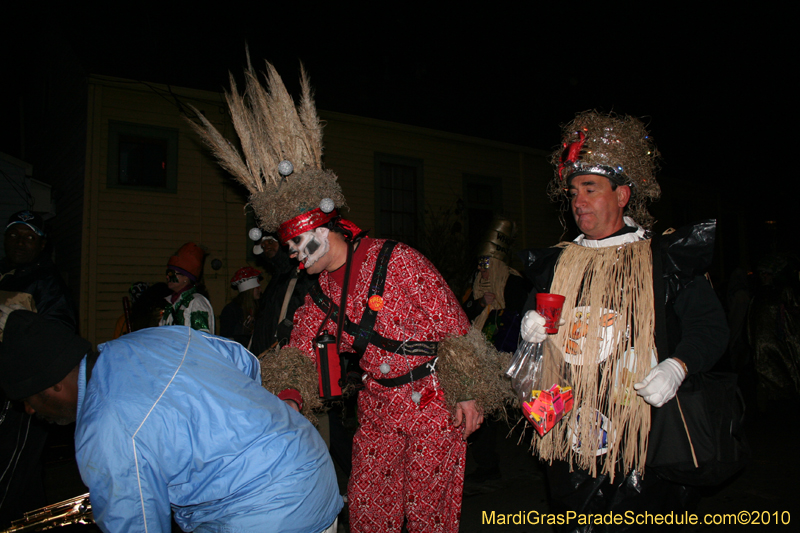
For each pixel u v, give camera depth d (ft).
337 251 6.91
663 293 5.89
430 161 34.88
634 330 5.97
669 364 5.48
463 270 32.89
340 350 7.01
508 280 13.47
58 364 4.46
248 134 7.09
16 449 8.47
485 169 37.29
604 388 6.07
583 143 6.53
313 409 7.70
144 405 4.25
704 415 5.54
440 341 6.66
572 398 6.16
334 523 5.32
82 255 24.72
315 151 7.04
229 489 4.52
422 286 6.71
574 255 6.72
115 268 25.27
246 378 5.08
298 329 7.35
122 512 4.15
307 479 4.80
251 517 4.53
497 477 13.82
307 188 6.61
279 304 9.93
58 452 17.48
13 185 28.55
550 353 6.21
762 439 17.02
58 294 9.89
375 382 7.02
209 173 27.37
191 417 4.40
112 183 25.45
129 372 4.48
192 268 12.61
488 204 37.42
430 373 6.81
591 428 6.10
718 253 54.49
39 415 4.78
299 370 6.89
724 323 5.76
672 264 5.90
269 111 7.02
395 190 33.55
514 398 6.73
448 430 6.89
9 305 8.64
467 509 12.01
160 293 12.64
